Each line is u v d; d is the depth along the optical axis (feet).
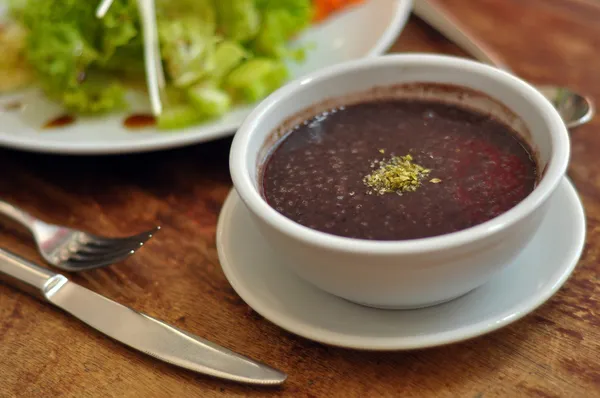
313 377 1.11
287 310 1.12
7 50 1.67
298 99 1.25
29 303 1.26
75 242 1.32
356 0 1.77
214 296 1.23
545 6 1.74
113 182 1.46
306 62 1.68
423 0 1.75
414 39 1.69
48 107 1.63
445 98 1.27
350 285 1.06
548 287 1.09
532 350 1.11
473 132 1.22
